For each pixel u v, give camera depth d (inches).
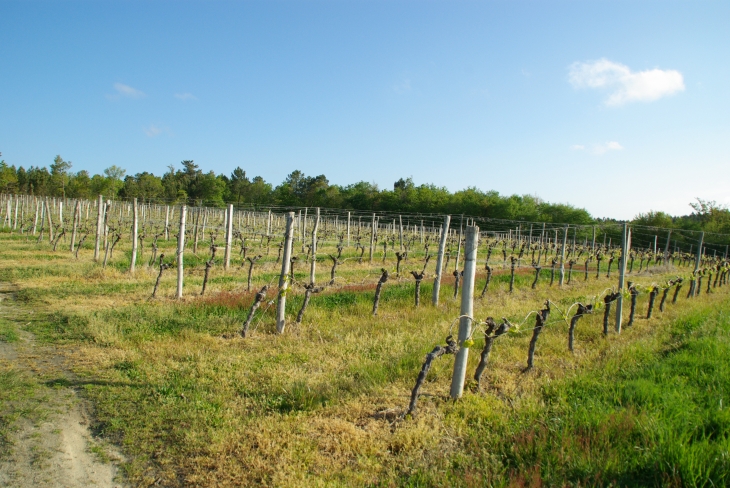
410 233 1424.7
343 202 2600.9
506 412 218.5
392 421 206.7
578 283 732.7
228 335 339.3
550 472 163.6
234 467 167.3
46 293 439.5
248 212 1674.5
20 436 185.9
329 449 182.5
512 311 453.4
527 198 2066.9
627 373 267.3
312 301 445.1
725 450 169.3
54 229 1050.7
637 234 1462.8
